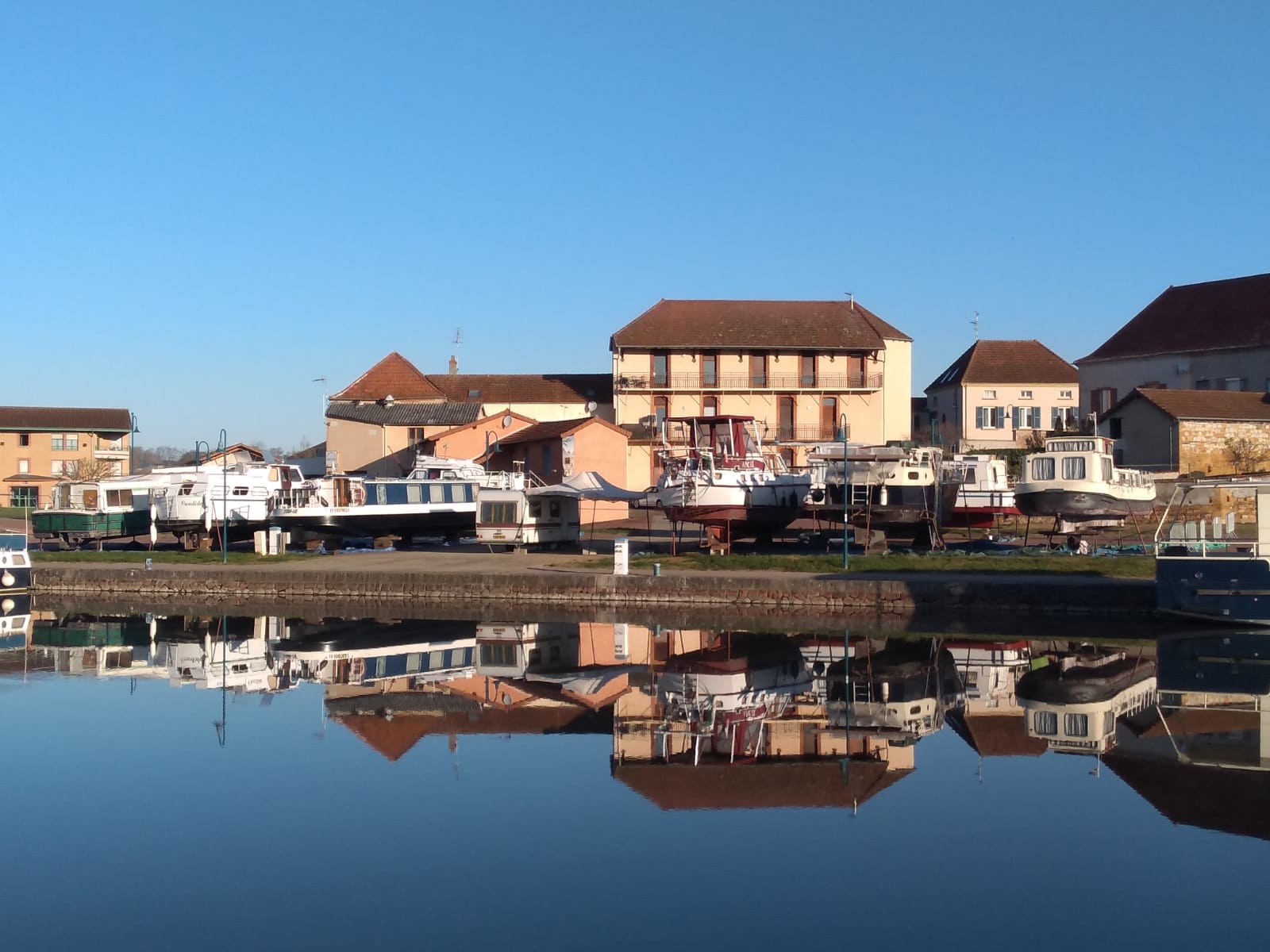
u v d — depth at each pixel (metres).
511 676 24.86
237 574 39.22
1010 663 25.47
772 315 70.62
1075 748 17.69
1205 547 29.30
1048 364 74.31
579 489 45.38
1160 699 21.31
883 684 23.27
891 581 32.97
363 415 69.19
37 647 29.61
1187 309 67.50
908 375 71.44
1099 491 38.91
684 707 21.23
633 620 33.84
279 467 49.50
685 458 44.28
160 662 27.11
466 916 11.55
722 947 10.76
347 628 32.78
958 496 45.44
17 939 11.02
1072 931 11.08
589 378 74.62
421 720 20.36
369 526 49.69
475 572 37.53
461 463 55.34
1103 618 30.72
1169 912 11.50
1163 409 51.53
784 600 33.78
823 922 11.33
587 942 10.89
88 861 13.16
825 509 42.41
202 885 12.41
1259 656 26.02
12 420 87.75
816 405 68.12
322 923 11.38
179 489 46.97
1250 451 50.72
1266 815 14.48
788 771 16.64
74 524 51.03
